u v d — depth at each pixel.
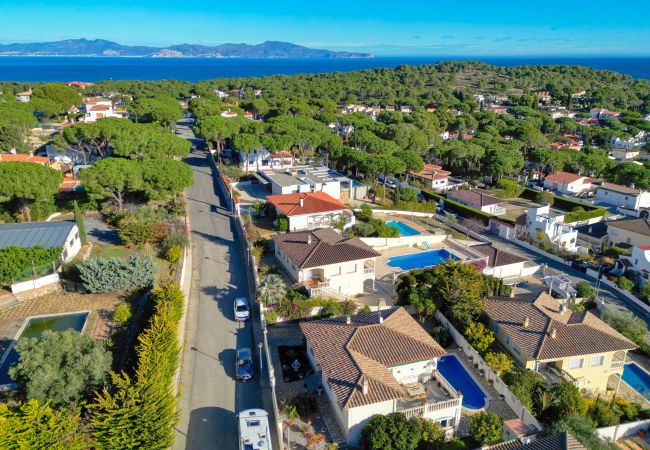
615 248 72.44
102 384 30.78
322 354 35.03
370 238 65.06
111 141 83.56
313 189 76.81
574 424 31.72
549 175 114.56
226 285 50.00
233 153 103.19
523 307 43.53
